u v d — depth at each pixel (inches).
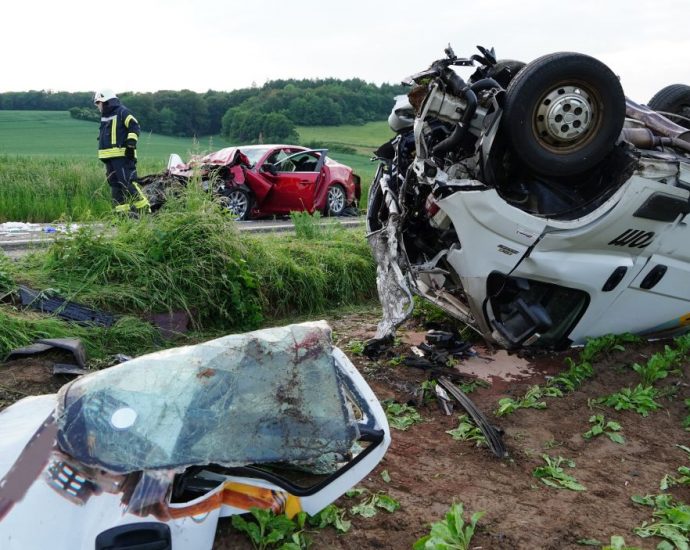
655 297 238.8
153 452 115.1
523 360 238.1
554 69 197.0
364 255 351.6
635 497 157.2
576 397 210.8
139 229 280.5
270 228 462.6
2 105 2716.5
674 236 228.4
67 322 232.5
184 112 2128.4
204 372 128.3
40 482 111.1
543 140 206.2
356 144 2124.8
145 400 123.5
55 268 259.8
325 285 314.5
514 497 155.3
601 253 224.2
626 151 213.9
